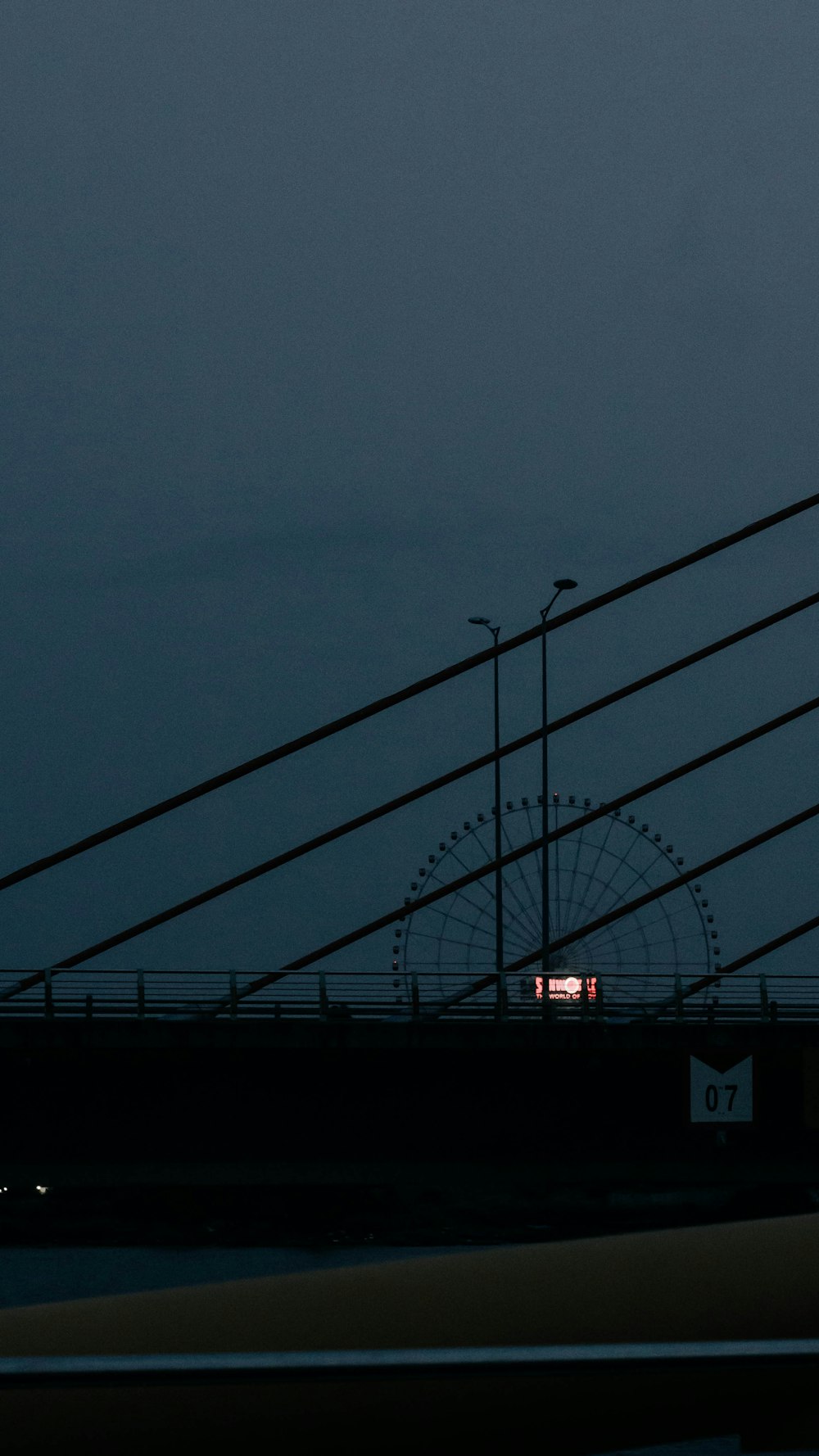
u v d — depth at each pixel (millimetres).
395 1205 50562
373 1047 46344
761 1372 3137
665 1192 51094
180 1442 3039
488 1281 3291
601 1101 47906
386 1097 46938
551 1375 3068
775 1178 48375
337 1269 3373
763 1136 48406
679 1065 48188
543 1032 47312
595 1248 3391
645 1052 47938
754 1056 48375
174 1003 46344
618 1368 3062
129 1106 45562
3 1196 51312
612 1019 49062
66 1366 2955
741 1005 49375
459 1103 47312
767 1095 48469
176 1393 3020
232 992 46594
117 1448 3039
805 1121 48531
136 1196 50188
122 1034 45094
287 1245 43250
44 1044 44656
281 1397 3039
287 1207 49969
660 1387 3146
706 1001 49375
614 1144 47844
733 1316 3230
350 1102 46688
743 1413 3223
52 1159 45031
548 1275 3305
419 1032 46656
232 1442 3051
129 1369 2969
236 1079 46125
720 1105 48125
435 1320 3193
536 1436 3186
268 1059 46219
